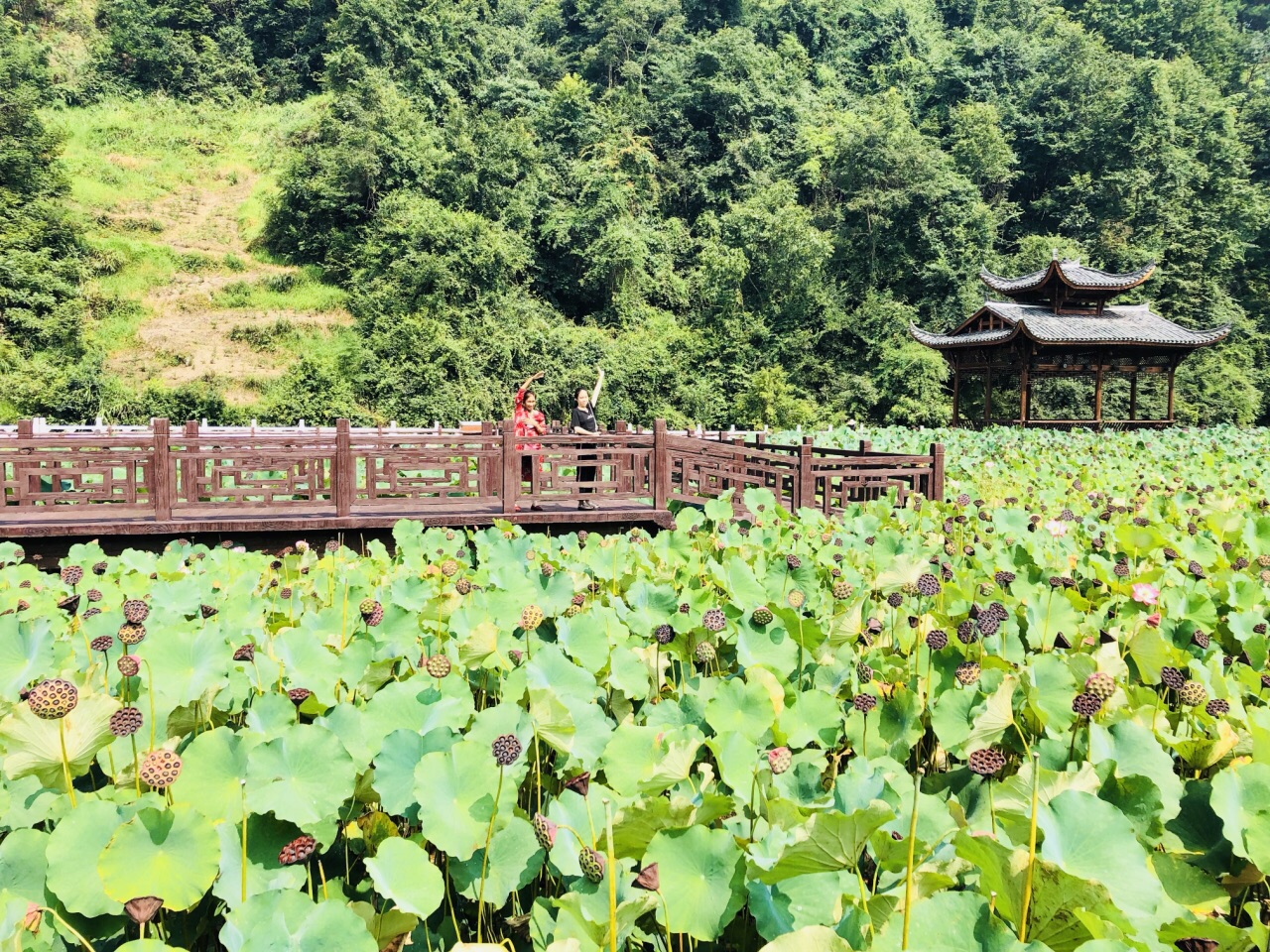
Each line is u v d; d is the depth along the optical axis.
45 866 1.60
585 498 9.10
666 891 1.55
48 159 35.31
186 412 30.00
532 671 2.32
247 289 37.09
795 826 1.72
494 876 1.70
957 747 2.16
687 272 43.22
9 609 3.53
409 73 45.50
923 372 36.72
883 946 1.37
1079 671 2.47
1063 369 27.56
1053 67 49.31
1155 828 1.80
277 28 53.62
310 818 1.74
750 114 47.94
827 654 2.79
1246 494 8.55
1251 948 1.52
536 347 35.75
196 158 45.75
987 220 41.28
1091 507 7.62
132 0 51.06
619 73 51.72
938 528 6.28
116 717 1.69
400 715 2.14
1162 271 41.09
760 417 35.75
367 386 32.97
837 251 42.00
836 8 57.94
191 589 3.54
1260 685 2.75
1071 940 1.40
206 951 1.75
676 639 2.86
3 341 29.75
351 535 8.23
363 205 40.50
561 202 41.75
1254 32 59.28
